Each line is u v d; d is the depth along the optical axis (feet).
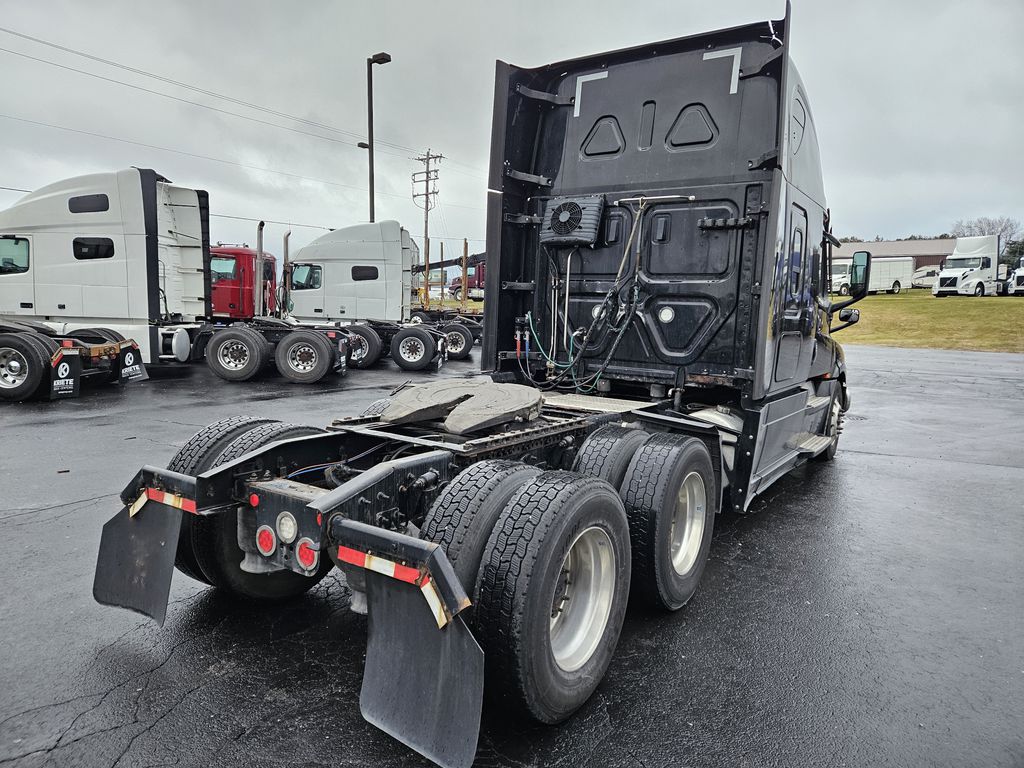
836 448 26.07
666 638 10.85
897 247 297.12
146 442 23.70
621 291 17.03
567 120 17.80
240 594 11.10
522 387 13.46
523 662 7.66
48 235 40.19
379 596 7.52
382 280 61.05
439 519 8.40
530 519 8.04
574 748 8.01
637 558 11.06
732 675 9.73
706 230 15.92
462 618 7.45
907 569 14.03
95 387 38.93
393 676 7.35
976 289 142.51
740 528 16.65
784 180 15.03
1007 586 13.21
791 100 15.20
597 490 8.90
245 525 9.71
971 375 55.36
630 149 16.99
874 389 46.83
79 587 11.89
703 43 16.10
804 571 13.83
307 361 43.55
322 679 9.30
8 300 40.70
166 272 44.80
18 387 32.86
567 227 17.20
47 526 14.92
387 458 11.80
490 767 7.64
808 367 19.47
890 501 19.25
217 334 42.96
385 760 7.66
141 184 39.55
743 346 15.62
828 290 21.58
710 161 16.05
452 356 66.74
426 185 176.96
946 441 28.81
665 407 16.48
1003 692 9.43
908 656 10.38
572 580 9.27
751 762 7.82
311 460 11.16
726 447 15.33
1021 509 18.54
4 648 9.87
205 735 8.02
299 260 62.13
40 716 8.30
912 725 8.60
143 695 8.80
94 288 40.42
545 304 18.29
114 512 15.94
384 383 44.34
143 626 10.65
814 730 8.45
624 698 9.10
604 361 17.40
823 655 10.36
